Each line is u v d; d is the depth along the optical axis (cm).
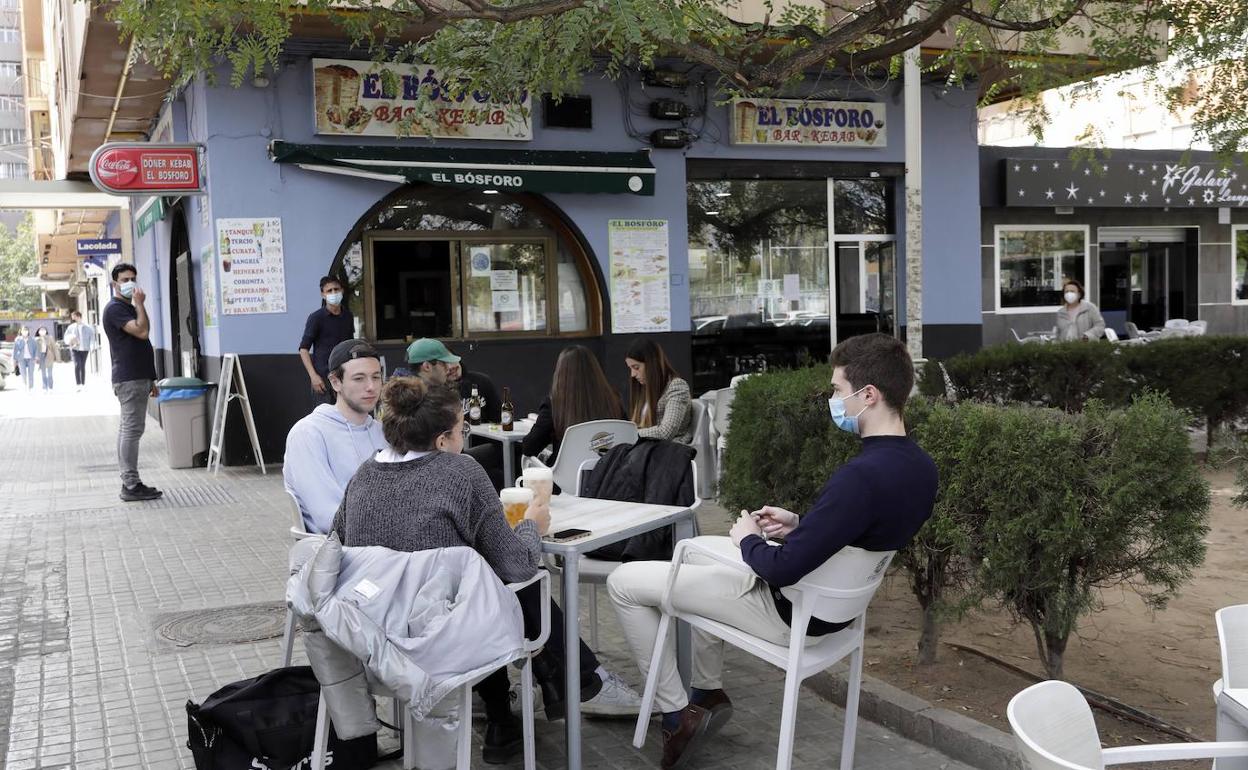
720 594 371
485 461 741
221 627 588
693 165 1328
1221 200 1881
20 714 468
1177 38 747
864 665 488
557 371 650
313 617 311
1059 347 963
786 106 1334
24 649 557
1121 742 396
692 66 1287
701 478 878
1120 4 753
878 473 332
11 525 880
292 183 1145
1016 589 409
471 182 1177
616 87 1270
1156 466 372
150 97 1327
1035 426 396
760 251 1389
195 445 1185
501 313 1281
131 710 471
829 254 1419
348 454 448
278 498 976
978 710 428
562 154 1227
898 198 1436
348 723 325
